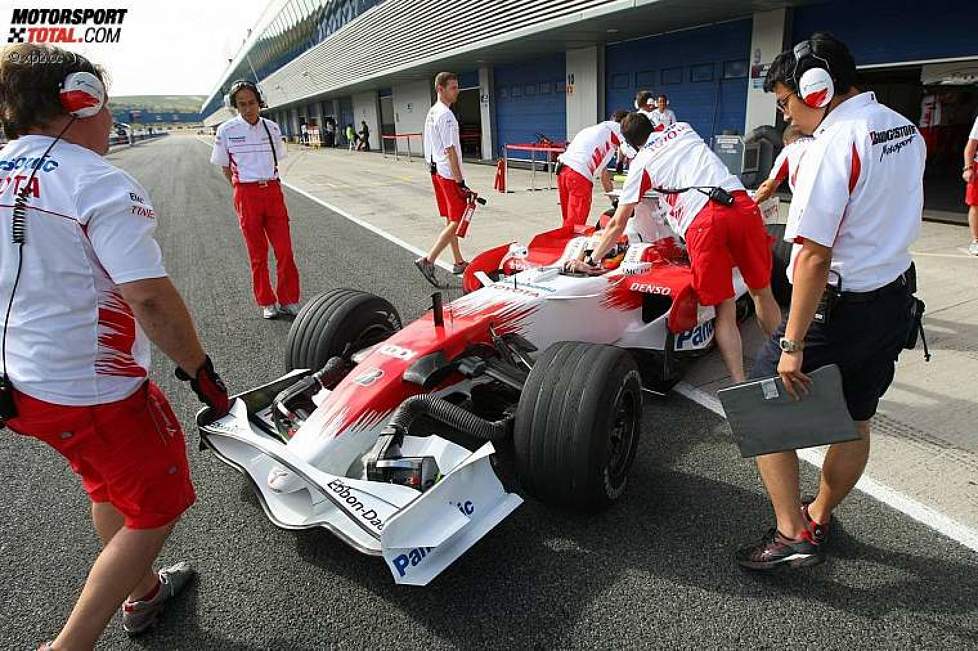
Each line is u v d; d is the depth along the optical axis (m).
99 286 1.72
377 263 7.43
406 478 2.27
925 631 2.07
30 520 2.85
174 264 7.99
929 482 2.82
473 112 28.86
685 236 3.68
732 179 3.67
